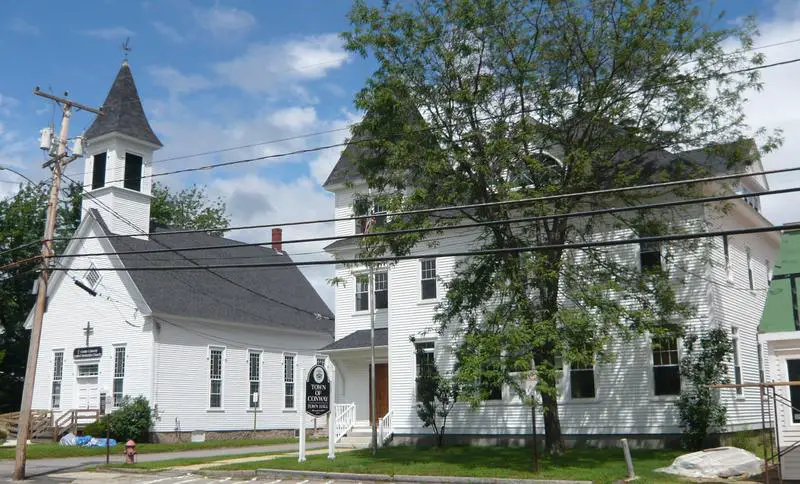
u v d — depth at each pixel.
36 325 23.81
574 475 18.72
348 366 34.12
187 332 37.78
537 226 21.50
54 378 39.56
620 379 25.31
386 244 21.59
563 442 23.84
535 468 19.52
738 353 25.45
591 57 21.17
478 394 19.19
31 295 49.00
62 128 24.56
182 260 40.84
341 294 35.25
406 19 21.38
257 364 41.62
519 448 26.16
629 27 20.72
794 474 16.69
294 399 43.69
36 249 48.56
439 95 21.55
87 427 34.56
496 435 27.58
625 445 18.39
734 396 24.41
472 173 20.95
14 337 48.78
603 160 21.38
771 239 30.38
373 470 20.92
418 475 19.91
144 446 33.00
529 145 21.77
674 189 22.30
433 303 29.73
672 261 24.20
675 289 24.69
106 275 38.19
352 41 21.55
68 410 37.75
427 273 30.33
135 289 36.72
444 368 28.92
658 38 21.03
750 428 25.14
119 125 38.56
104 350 37.56
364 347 31.89
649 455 22.59
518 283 20.19
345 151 22.45
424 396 27.83
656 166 23.52
